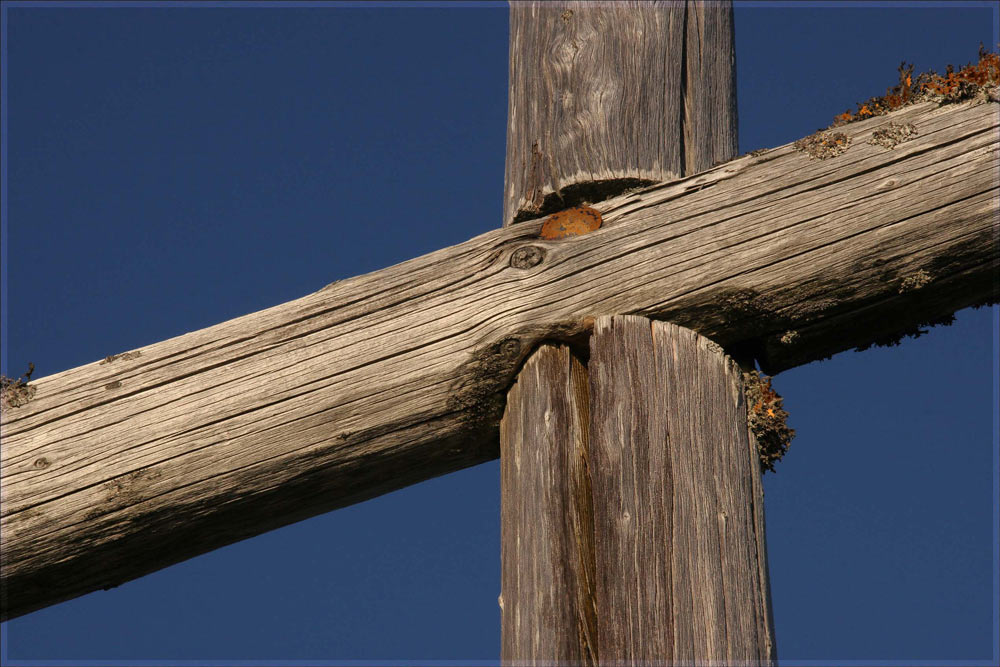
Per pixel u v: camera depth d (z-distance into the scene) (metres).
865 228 11.20
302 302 12.18
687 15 13.66
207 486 11.60
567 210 12.05
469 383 11.45
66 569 11.95
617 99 12.78
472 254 12.00
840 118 12.03
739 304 11.20
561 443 10.84
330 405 11.59
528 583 10.34
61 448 11.91
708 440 10.66
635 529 10.23
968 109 11.55
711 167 12.09
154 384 12.05
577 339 11.41
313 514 12.23
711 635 9.77
